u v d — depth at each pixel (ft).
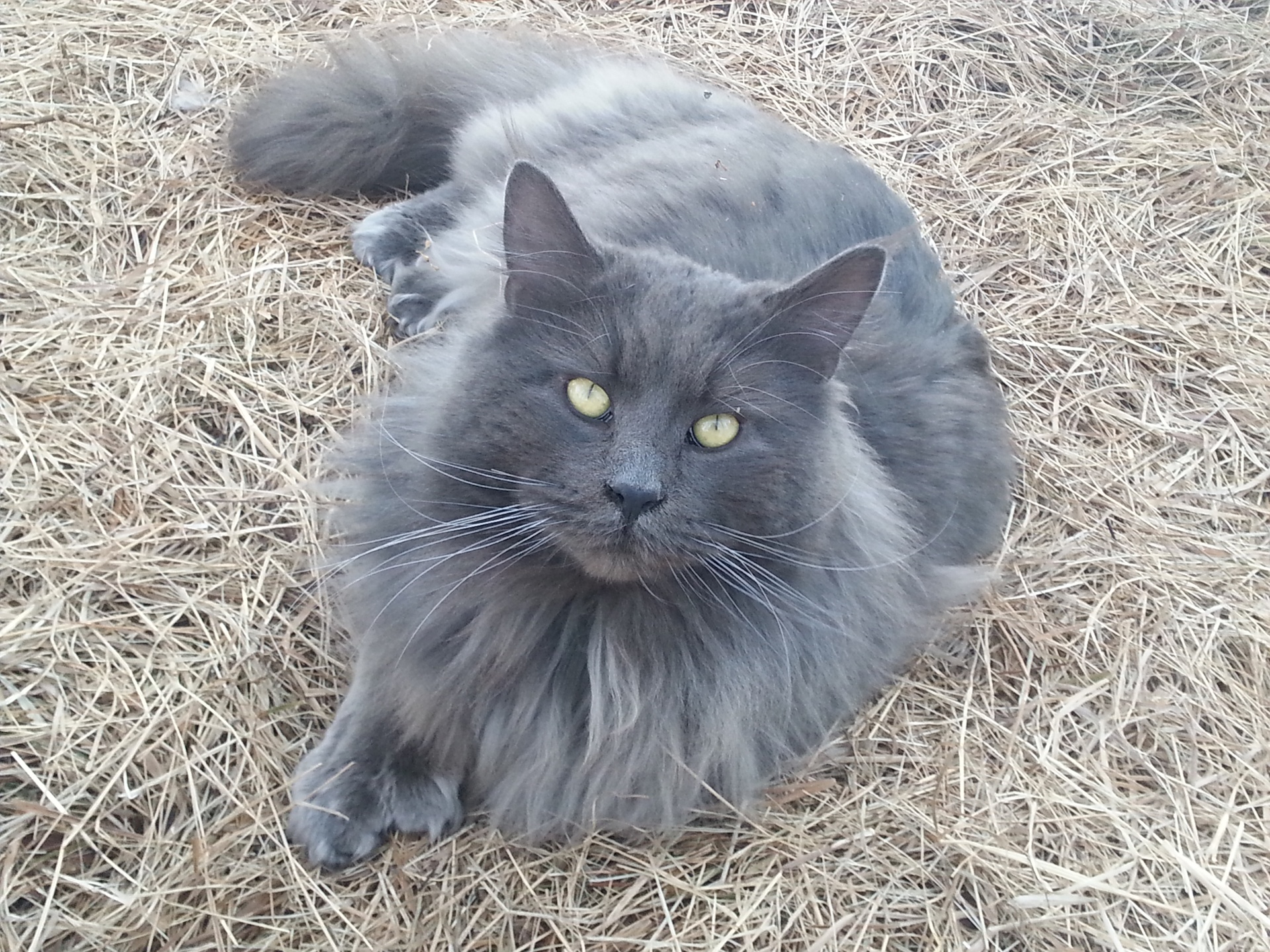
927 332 2.01
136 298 2.08
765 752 1.63
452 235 2.21
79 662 1.63
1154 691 1.89
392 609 1.56
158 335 2.03
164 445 1.91
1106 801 1.73
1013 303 2.48
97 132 2.33
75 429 1.87
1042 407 2.32
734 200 2.00
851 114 2.90
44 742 1.56
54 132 2.29
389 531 1.56
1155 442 2.29
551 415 1.42
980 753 1.77
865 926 1.57
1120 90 3.07
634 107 2.32
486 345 1.49
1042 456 2.22
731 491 1.43
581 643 1.54
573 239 1.45
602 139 2.27
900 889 1.62
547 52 2.52
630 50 2.89
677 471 1.41
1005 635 1.92
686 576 1.46
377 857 1.61
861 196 2.08
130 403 1.93
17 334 1.97
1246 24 3.27
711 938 1.54
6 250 2.11
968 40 3.12
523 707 1.56
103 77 2.44
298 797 1.61
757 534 1.46
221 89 2.52
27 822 1.49
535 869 1.61
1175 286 2.56
